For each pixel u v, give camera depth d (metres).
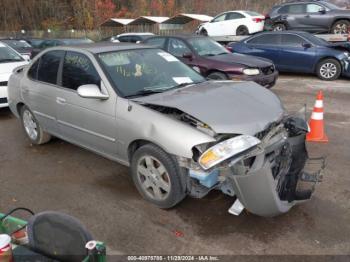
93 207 3.70
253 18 16.00
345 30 13.10
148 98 3.71
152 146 3.45
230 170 2.99
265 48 11.98
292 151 3.61
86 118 4.17
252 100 3.69
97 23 44.94
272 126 3.42
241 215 3.47
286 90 9.82
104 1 46.88
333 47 11.20
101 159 4.93
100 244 1.98
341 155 4.96
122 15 47.38
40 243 2.13
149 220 3.44
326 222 3.35
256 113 3.43
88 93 3.77
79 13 44.78
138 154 3.61
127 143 3.74
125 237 3.20
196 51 8.80
